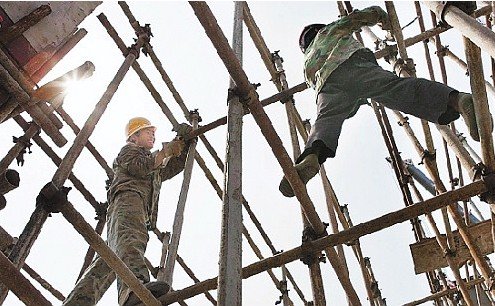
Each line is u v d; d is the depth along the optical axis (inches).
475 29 95.5
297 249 163.9
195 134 260.8
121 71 188.9
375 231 159.8
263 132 142.8
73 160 132.8
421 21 255.0
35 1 148.3
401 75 197.6
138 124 247.0
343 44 172.6
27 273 250.1
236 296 98.7
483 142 135.0
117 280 169.0
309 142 150.0
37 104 161.8
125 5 248.1
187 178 232.4
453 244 222.8
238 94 139.2
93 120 149.2
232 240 108.3
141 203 190.7
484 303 292.5
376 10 183.6
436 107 135.4
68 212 118.6
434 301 338.0
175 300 163.5
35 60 144.9
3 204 141.6
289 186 155.1
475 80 117.7
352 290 177.9
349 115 175.8
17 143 206.5
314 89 177.2
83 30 166.1
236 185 119.6
